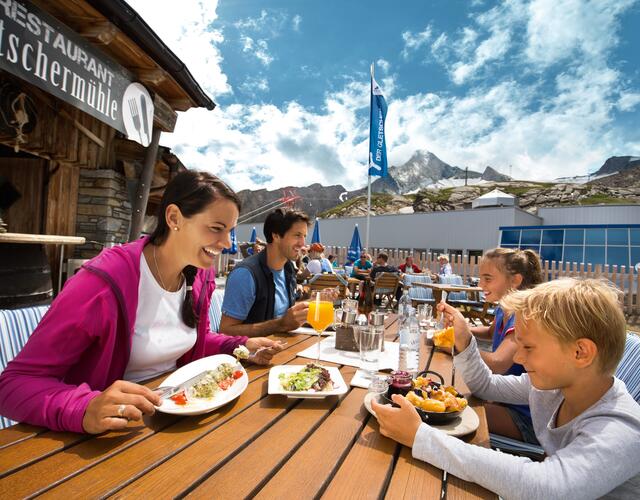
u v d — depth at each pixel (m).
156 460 0.91
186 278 1.63
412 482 0.90
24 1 2.91
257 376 1.58
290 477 0.88
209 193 1.33
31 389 1.04
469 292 8.76
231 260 14.99
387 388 1.35
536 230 18.09
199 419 1.15
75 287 1.20
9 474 0.83
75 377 1.29
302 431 1.10
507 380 1.62
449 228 25.80
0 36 2.77
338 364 1.79
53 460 0.89
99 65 3.76
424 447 0.99
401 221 28.17
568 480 0.87
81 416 0.98
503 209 23.62
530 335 1.10
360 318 2.26
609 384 1.09
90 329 1.19
